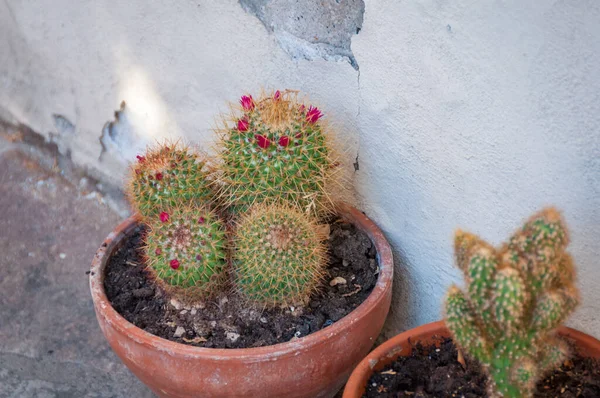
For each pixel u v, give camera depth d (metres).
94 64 0.87
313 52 0.66
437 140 0.59
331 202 0.64
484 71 0.54
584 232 0.53
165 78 0.80
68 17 0.86
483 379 0.54
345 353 0.58
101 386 0.72
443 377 0.54
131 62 0.83
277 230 0.58
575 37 0.49
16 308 0.81
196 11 0.74
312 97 0.68
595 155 0.50
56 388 0.72
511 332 0.45
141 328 0.61
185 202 0.64
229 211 0.65
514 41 0.52
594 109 0.50
